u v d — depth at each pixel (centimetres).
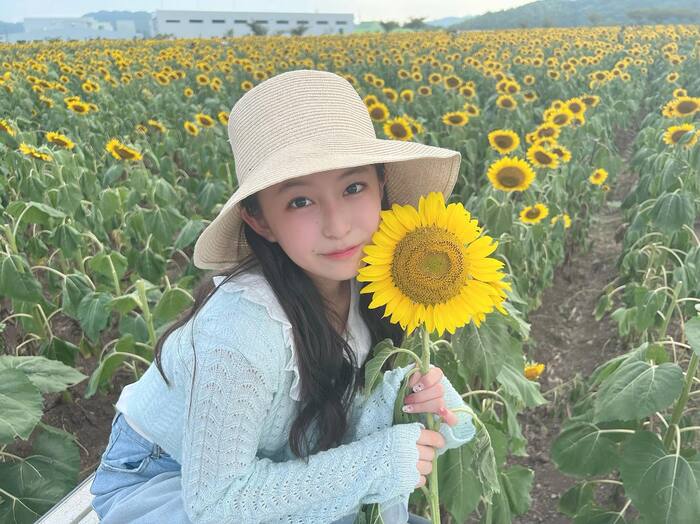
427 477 186
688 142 537
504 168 451
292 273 155
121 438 179
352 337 172
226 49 2756
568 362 495
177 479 172
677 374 216
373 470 148
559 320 559
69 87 1562
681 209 432
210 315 146
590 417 267
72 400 429
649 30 3247
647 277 454
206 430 139
